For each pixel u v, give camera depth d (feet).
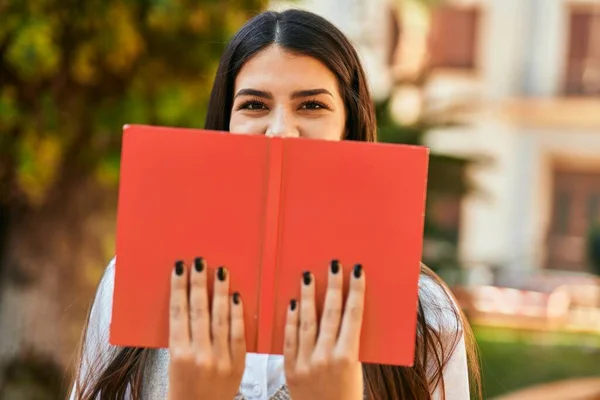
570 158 45.83
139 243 3.87
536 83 44.86
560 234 45.55
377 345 3.88
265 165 3.86
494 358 22.85
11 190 13.44
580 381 15.20
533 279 31.30
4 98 11.85
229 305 3.87
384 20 38.37
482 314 26.71
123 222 3.86
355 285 3.82
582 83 44.65
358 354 3.88
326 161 3.86
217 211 3.86
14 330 13.80
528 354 23.43
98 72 12.28
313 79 4.68
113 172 12.61
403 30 39.11
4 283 13.99
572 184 45.55
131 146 3.85
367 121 5.18
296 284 3.87
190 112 12.49
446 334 5.01
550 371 21.90
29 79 11.98
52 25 11.50
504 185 45.42
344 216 3.86
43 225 13.74
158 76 12.48
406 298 3.87
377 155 3.87
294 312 3.84
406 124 17.67
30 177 12.23
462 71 45.24
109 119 12.41
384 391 4.78
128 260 3.87
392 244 3.87
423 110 18.35
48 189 13.58
